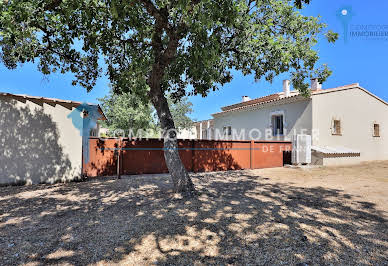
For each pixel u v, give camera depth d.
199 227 3.35
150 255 2.56
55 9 4.41
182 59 6.54
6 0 3.72
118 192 5.74
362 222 3.61
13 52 5.53
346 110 12.88
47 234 3.13
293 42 5.97
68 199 5.04
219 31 4.85
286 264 2.38
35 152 6.94
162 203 4.63
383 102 15.24
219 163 10.34
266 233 3.15
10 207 4.43
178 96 8.35
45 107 7.17
